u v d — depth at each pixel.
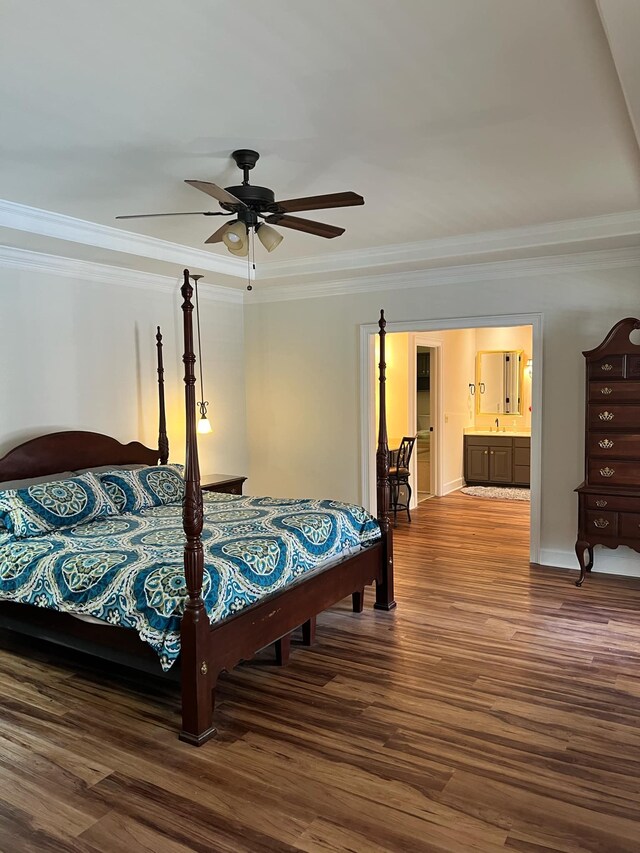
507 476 8.88
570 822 2.10
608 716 2.76
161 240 4.60
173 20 1.87
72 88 2.30
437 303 5.32
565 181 3.42
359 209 3.90
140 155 2.95
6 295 4.26
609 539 4.39
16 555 3.25
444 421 8.35
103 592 2.87
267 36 1.97
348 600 4.34
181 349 5.68
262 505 4.29
